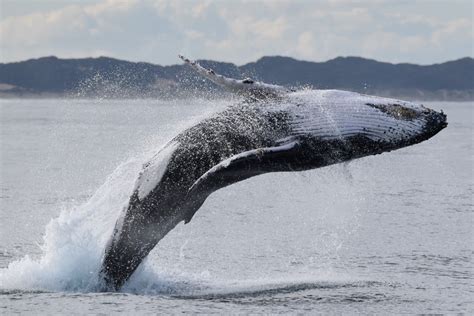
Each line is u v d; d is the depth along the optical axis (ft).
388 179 541.75
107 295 238.68
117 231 246.68
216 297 242.58
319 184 507.71
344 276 275.39
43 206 409.28
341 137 242.99
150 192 246.47
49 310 223.71
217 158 244.83
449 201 435.12
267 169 240.12
